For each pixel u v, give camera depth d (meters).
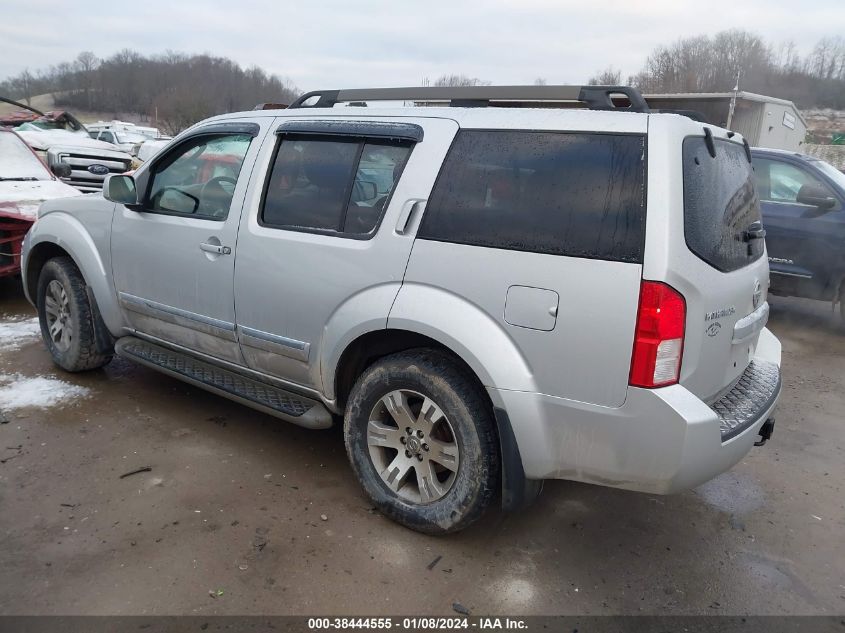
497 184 2.65
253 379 3.57
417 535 2.94
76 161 12.53
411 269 2.78
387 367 2.90
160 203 3.89
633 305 2.32
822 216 6.52
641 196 2.36
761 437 2.99
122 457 3.51
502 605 2.54
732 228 2.77
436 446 2.83
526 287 2.50
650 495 3.42
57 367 4.73
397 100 3.23
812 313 7.73
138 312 4.00
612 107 2.69
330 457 3.64
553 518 3.16
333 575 2.65
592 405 2.42
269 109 3.65
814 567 2.88
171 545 2.78
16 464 3.38
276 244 3.22
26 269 4.69
